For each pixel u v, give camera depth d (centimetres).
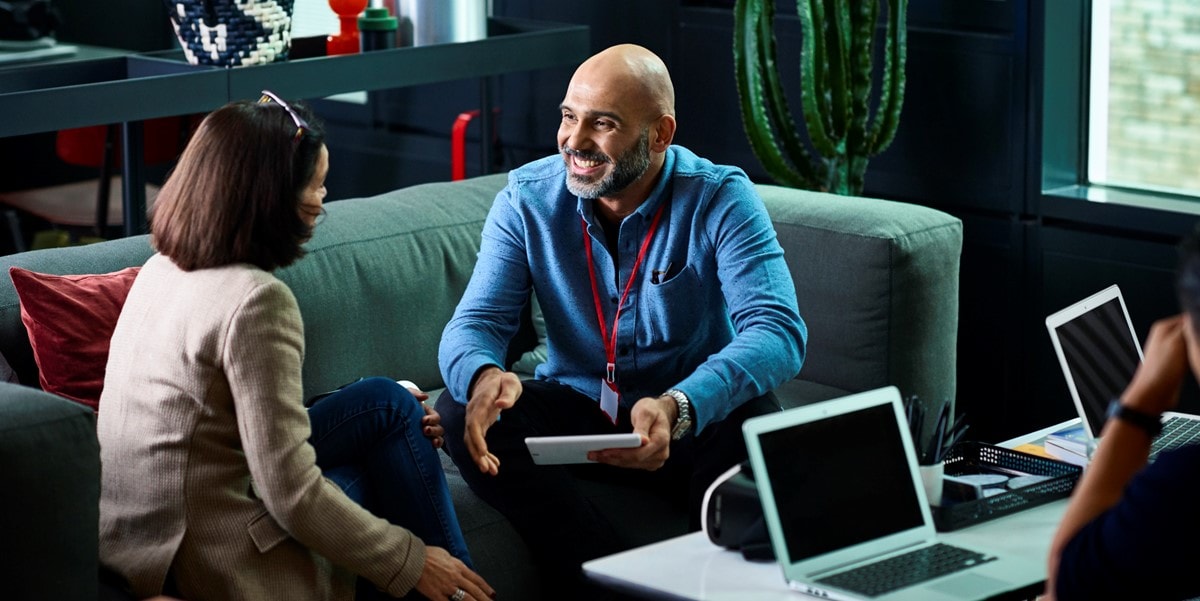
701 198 264
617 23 462
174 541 213
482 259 276
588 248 269
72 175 541
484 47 391
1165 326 163
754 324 255
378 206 315
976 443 235
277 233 215
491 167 429
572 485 255
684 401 237
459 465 256
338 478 234
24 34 375
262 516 216
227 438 214
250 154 212
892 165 415
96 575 210
